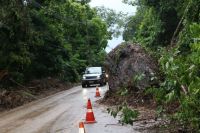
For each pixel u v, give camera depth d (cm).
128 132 1066
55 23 4341
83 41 6812
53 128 1247
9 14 2600
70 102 2161
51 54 4059
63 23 5262
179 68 838
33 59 3531
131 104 1672
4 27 2648
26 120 1509
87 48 7131
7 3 2594
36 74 3888
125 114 1023
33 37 3191
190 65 821
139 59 1711
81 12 6047
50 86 3856
